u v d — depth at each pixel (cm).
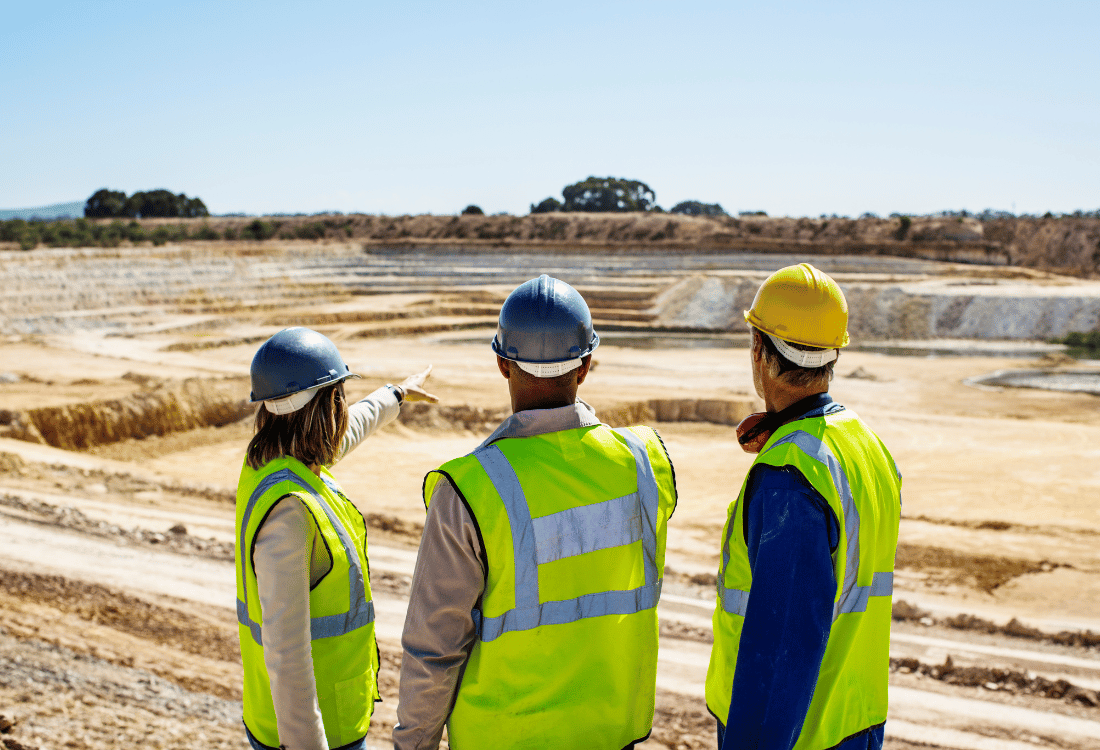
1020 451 2245
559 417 184
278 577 191
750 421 201
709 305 5806
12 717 516
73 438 2327
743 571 183
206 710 590
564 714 173
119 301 5194
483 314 5700
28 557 974
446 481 171
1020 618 1088
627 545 184
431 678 171
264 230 9800
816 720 175
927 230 8638
